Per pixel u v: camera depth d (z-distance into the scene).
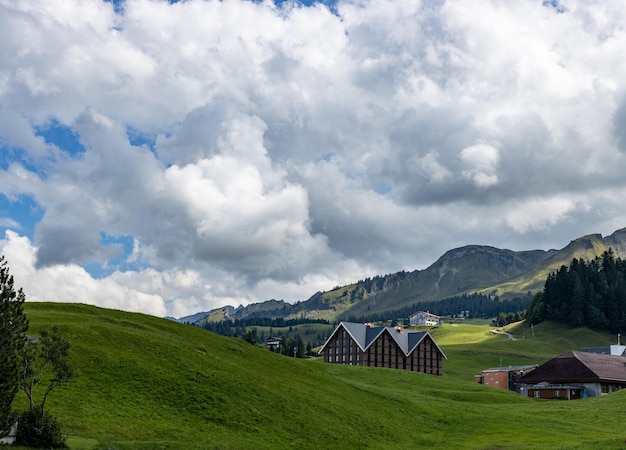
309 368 93.38
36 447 42.91
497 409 91.94
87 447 44.62
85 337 67.31
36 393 53.09
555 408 95.12
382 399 83.62
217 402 61.44
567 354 145.25
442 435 72.25
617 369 142.50
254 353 90.00
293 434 59.72
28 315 75.12
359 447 61.09
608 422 81.38
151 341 72.38
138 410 55.69
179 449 48.22
